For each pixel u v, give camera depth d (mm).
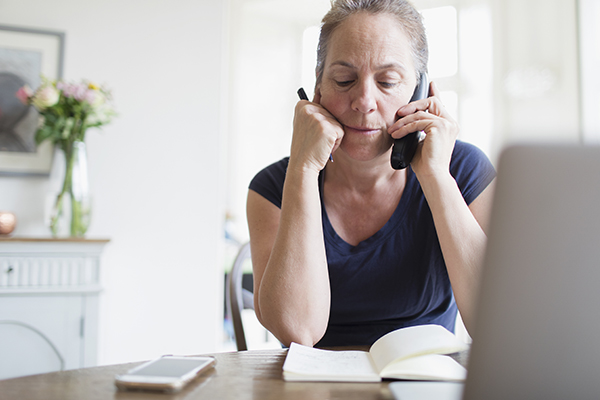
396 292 989
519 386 402
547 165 392
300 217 857
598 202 385
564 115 3127
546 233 394
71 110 1916
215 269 2236
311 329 833
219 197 2262
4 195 2008
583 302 391
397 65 887
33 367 1696
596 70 3055
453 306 1054
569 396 397
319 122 887
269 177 1130
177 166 2217
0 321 1671
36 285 1717
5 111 2004
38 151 2027
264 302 837
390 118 914
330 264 995
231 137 4832
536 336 398
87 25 2135
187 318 2195
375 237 1001
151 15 2217
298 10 4766
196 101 2252
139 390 512
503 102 3328
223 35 2309
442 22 3650
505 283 402
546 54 3188
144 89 2195
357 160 949
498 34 3352
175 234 2201
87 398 484
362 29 877
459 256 839
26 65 2037
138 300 2150
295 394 505
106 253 2119
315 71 1025
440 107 938
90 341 1742
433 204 882
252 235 1065
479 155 1058
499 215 402
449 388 497
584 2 3059
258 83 4918
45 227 2033
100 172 2127
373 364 612
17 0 2064
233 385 537
